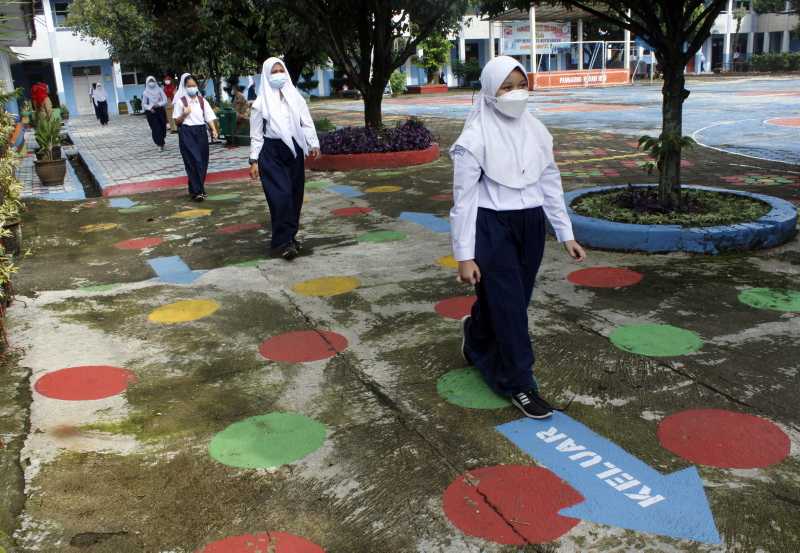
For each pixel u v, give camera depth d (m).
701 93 26.48
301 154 6.25
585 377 3.61
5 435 3.26
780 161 10.43
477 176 3.10
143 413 3.46
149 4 18.42
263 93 6.09
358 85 12.50
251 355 4.12
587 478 2.77
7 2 4.02
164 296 5.32
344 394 3.59
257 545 2.46
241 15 15.59
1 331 4.31
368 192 9.38
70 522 2.61
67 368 4.02
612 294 4.82
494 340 3.46
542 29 36.97
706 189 7.10
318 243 6.75
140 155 15.51
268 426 3.29
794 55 43.12
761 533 2.40
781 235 5.76
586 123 17.64
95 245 7.18
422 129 12.38
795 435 2.99
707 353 3.81
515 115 3.09
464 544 2.43
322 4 11.94
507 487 2.73
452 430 3.18
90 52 37.28
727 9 46.88
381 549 2.42
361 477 2.85
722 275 5.10
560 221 3.29
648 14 6.03
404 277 5.49
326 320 4.64
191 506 2.70
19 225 6.79
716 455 2.87
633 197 6.59
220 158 13.69
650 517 2.51
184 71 21.89
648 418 3.19
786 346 3.84
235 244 6.91
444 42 39.91
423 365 3.88
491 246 3.16
